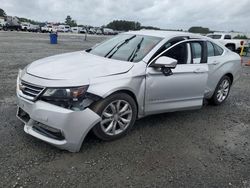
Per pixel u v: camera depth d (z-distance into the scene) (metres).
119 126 4.23
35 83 3.69
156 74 4.43
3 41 23.27
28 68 4.15
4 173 3.21
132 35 5.33
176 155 3.95
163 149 4.09
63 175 3.27
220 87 6.30
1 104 5.43
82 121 3.62
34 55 14.16
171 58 4.43
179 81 4.75
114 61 4.45
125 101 4.14
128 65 4.27
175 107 4.89
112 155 3.79
